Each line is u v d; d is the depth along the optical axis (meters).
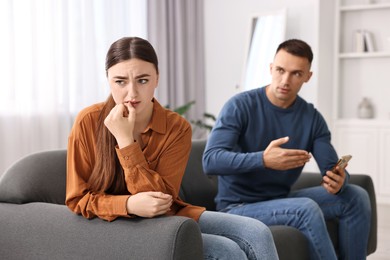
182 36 5.91
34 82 4.28
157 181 1.75
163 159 1.85
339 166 2.55
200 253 1.64
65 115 4.56
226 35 6.21
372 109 5.67
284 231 2.26
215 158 2.43
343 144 5.59
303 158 2.35
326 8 5.48
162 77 5.72
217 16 6.25
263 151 2.38
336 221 2.72
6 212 1.93
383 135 5.41
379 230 4.33
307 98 5.78
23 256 1.84
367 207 2.68
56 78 4.44
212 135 2.53
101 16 4.96
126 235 1.64
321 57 5.42
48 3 4.36
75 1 4.65
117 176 1.79
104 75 4.99
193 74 6.09
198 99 6.21
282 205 2.40
